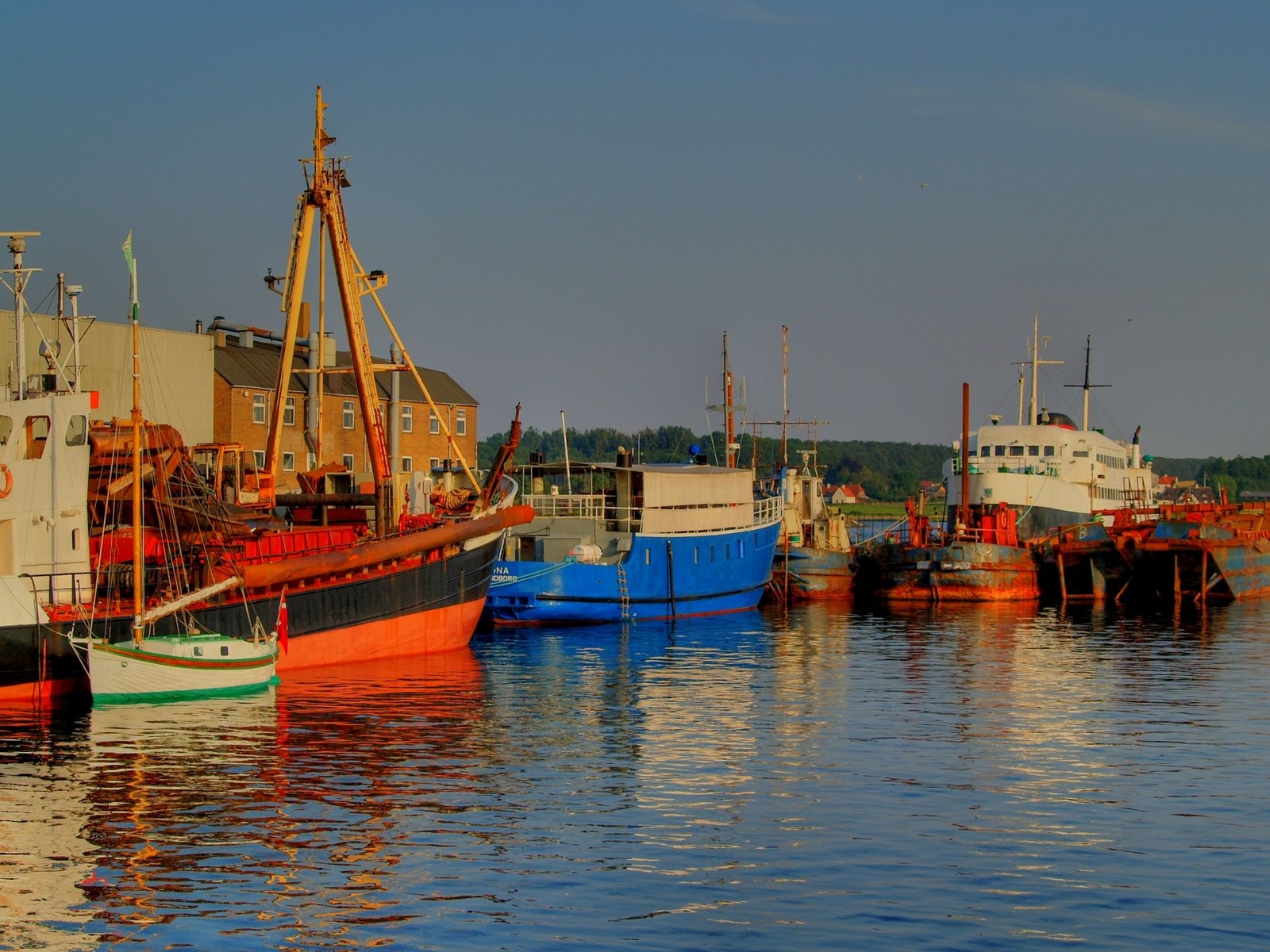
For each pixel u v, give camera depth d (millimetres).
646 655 57000
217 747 36031
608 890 25453
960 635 66750
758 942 23125
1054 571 90938
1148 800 32156
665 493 72375
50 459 42594
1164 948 23078
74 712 39875
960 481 98688
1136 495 110125
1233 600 87125
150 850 27375
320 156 55375
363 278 56656
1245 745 38375
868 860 27375
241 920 23828
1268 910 24828
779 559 86688
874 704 44781
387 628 52000
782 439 95750
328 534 51781
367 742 37188
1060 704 45031
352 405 91938
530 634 64625
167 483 44094
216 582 44250
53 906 24375
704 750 37094
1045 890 25703
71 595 42281
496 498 63094
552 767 34750
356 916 24062
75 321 44344
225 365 82750
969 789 33031
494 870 26453
